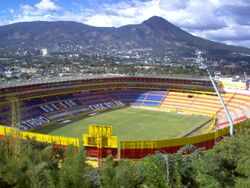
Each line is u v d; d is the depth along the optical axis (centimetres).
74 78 14838
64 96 13725
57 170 2847
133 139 9925
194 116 13638
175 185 2514
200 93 15312
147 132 10825
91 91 15038
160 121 12556
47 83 13150
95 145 6347
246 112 12281
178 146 6556
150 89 16300
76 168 2359
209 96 14912
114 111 14250
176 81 15925
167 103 15262
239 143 4316
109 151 6344
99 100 14788
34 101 12350
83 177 2327
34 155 2925
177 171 2612
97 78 15388
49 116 11925
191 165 3369
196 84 15450
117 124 11894
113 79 16038
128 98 15850
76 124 11631
